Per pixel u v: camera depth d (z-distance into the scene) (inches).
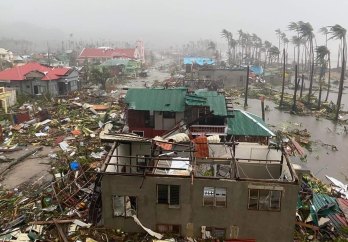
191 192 785.6
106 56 5669.3
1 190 1096.2
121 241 816.3
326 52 3201.3
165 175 783.7
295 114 2506.2
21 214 931.3
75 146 1504.7
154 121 1330.0
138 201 810.2
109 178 799.1
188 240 812.0
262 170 896.3
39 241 810.8
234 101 2938.0
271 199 765.3
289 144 1523.1
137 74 4635.8
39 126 1787.6
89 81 3368.6
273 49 5383.9
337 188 1149.1
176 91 1381.6
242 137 1234.6
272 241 797.2
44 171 1259.2
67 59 5679.1
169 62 7258.9
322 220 914.1
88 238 816.3
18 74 2608.3
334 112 2529.5
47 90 2613.2
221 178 766.5
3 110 2075.5
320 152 1660.9
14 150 1476.4
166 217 817.5
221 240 809.5
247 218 788.0
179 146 927.0
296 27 4783.5
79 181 1085.8
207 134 1212.5
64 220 880.9
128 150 938.1
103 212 834.8
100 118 1942.7
